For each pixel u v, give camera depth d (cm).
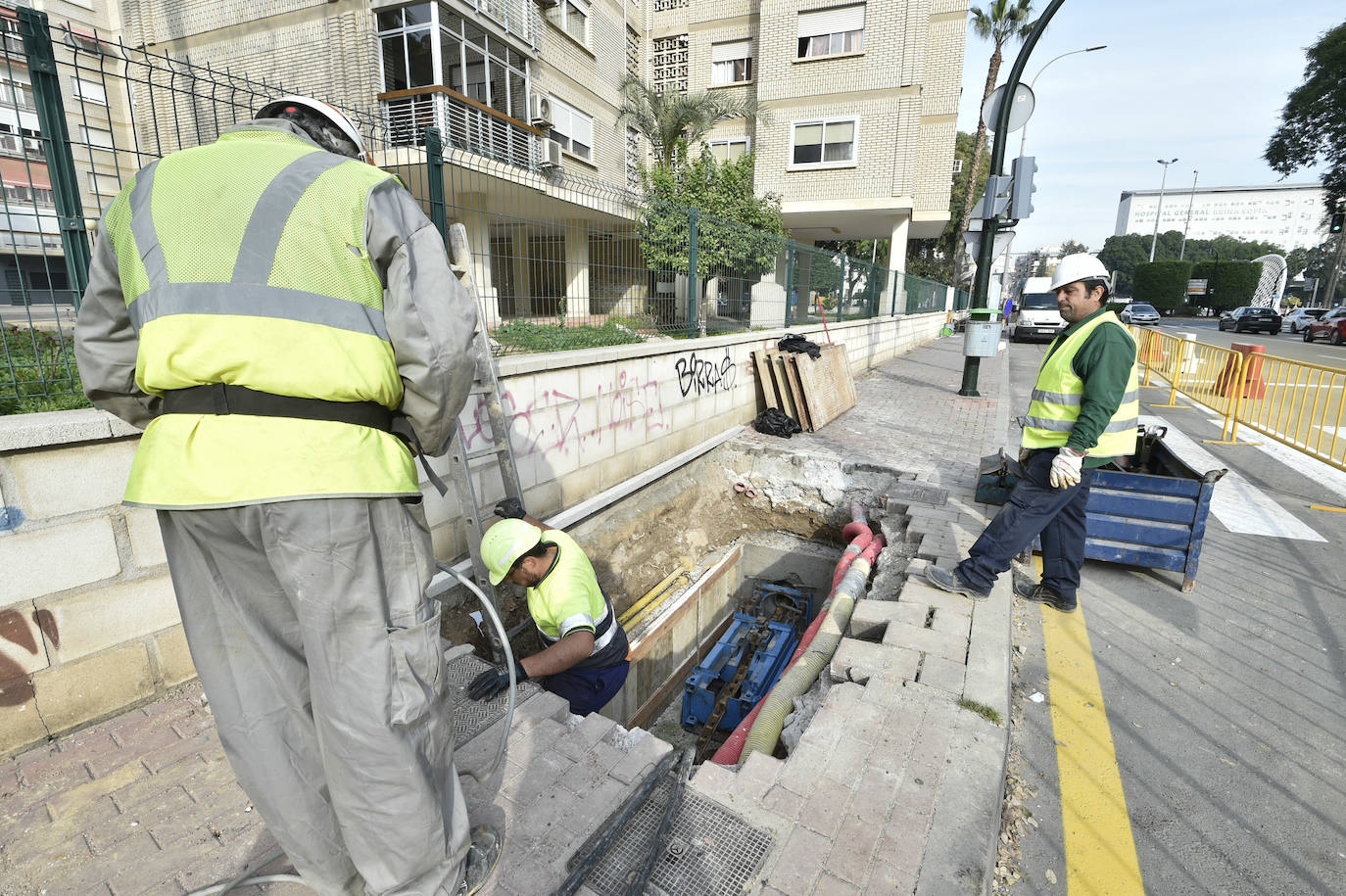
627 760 236
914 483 582
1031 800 249
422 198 411
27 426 233
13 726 244
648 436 599
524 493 457
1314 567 447
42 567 246
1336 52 2597
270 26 1352
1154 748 277
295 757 145
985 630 327
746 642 604
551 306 494
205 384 126
